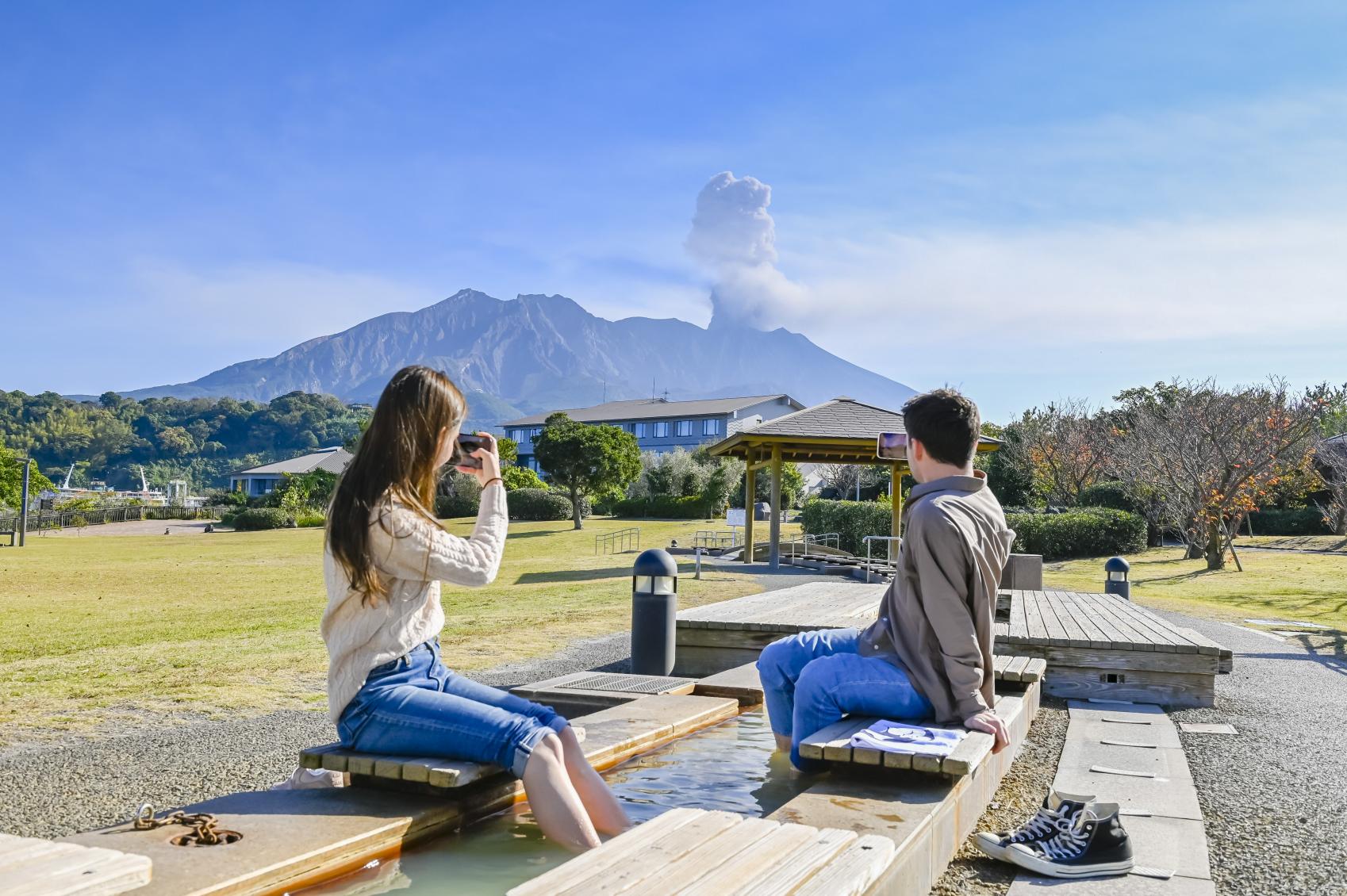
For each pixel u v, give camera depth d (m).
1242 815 3.64
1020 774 4.18
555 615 12.15
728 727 4.57
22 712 6.03
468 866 2.48
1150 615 8.52
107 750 4.94
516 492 52.31
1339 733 5.38
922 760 2.90
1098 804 2.96
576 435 43.66
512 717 2.66
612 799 2.77
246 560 31.91
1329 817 3.64
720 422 85.19
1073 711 5.82
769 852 2.15
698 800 3.35
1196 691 6.21
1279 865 3.06
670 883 1.92
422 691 2.69
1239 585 20.05
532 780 2.58
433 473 2.79
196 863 2.07
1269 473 25.02
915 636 3.43
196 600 17.36
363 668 2.69
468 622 11.34
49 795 4.05
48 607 15.94
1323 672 8.15
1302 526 35.50
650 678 5.44
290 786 2.80
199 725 5.64
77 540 47.41
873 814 2.64
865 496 52.72
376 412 2.74
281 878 2.11
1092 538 28.27
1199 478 24.44
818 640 3.83
